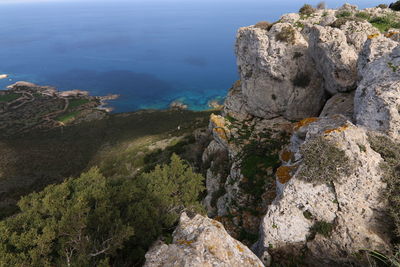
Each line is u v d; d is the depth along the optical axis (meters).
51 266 9.66
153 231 11.93
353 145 10.20
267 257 11.48
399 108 11.45
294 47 23.78
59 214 11.95
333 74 19.23
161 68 189.88
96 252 10.14
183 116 99.25
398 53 13.77
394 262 7.52
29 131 99.56
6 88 154.12
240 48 28.25
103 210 11.73
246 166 21.86
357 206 9.88
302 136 14.93
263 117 27.89
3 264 8.85
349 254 9.73
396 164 9.88
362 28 20.56
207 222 7.70
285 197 11.02
